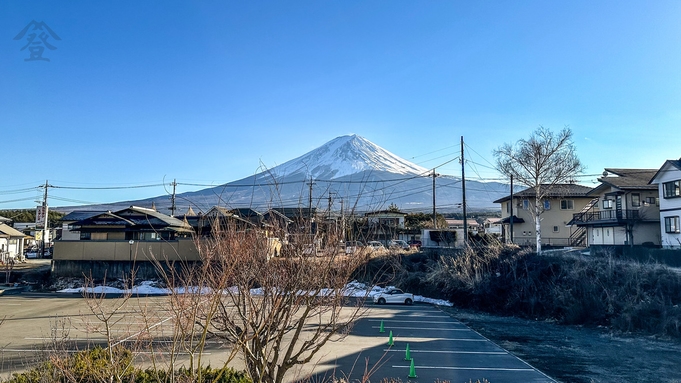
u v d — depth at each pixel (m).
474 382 11.79
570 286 23.31
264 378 4.87
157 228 34.34
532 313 23.28
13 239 50.41
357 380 11.47
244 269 4.79
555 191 49.41
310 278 4.87
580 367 13.52
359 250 5.32
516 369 13.16
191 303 4.43
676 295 20.00
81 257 33.25
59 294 29.95
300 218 5.20
